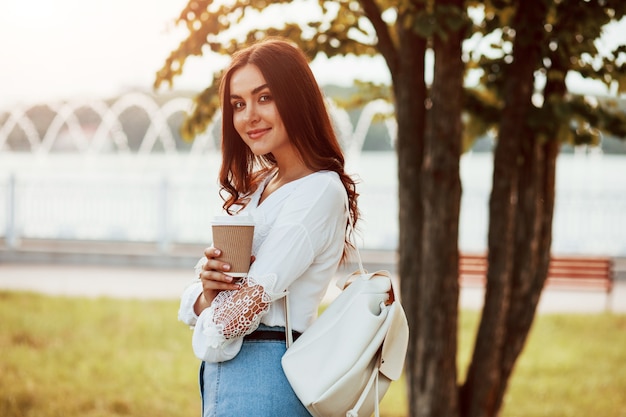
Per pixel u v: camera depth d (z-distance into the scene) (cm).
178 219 1306
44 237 1330
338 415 214
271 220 221
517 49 402
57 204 1339
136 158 2127
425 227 399
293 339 222
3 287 1061
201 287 230
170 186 1298
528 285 427
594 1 374
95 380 679
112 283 1110
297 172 229
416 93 418
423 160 416
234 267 212
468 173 1888
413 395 413
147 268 1232
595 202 1286
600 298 1107
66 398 624
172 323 880
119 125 2277
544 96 429
